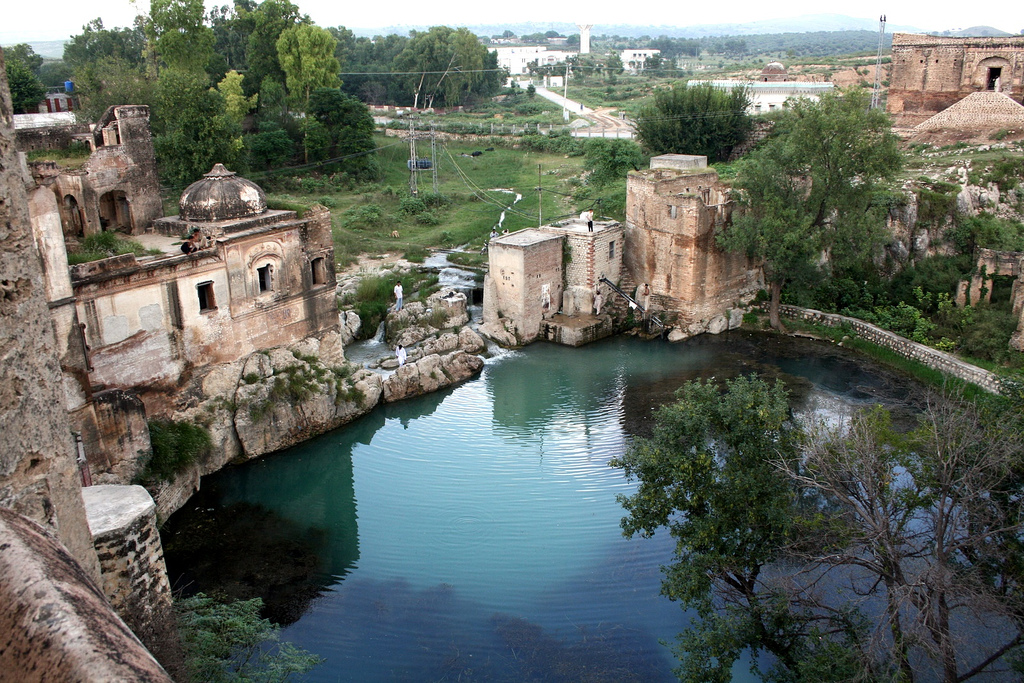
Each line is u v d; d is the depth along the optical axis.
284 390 29.05
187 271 26.06
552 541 23.50
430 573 22.19
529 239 39.75
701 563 17.08
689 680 15.67
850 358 37.28
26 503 6.65
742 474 17.84
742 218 39.09
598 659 18.69
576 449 29.19
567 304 41.75
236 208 28.84
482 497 26.09
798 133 38.16
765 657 18.97
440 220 58.00
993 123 52.44
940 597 15.60
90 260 24.47
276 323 29.66
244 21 82.00
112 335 24.11
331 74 74.81
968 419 18.11
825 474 17.33
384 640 19.42
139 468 23.81
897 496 17.62
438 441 30.05
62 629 3.65
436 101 106.00
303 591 21.47
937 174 46.94
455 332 38.44
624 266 43.69
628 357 38.19
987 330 34.12
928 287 39.81
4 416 6.36
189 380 26.83
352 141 68.50
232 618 16.00
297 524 24.70
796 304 42.53
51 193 20.45
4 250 6.32
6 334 6.38
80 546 7.43
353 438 30.33
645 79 150.75
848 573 20.31
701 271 40.47
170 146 55.12
